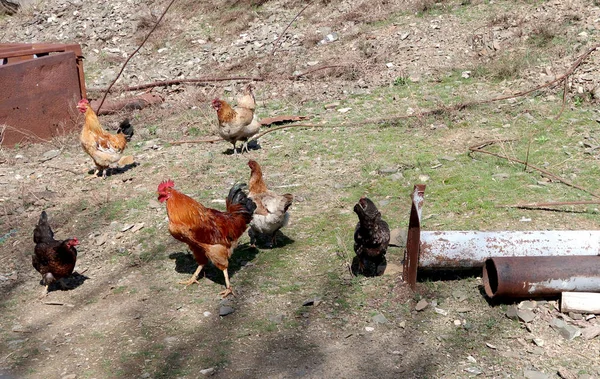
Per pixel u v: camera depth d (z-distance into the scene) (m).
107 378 3.72
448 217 4.79
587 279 3.94
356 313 4.05
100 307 4.23
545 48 7.07
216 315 4.10
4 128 6.25
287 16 9.13
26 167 6.00
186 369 3.74
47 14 10.63
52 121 6.65
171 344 3.91
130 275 4.49
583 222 4.63
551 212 4.75
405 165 5.47
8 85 6.29
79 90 6.92
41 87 6.52
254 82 7.58
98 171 5.71
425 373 3.67
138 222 5.00
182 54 8.79
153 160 5.97
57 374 3.76
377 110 6.54
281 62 7.94
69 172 5.86
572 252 4.12
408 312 4.04
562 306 3.96
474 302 4.09
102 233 4.92
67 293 4.37
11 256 4.77
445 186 5.14
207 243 4.16
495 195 4.98
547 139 5.70
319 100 6.98
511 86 6.66
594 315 3.95
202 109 7.09
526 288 3.96
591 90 6.26
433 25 7.96
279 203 4.45
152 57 8.88
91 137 5.52
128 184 5.57
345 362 3.75
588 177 5.14
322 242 4.64
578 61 6.63
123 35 9.60
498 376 3.64
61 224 5.05
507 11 7.87
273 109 6.90
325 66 7.57
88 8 10.51
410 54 7.53
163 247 4.74
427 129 6.07
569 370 3.65
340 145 5.91
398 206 4.96
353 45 7.98
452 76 7.05
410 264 4.13
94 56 9.21
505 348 3.80
